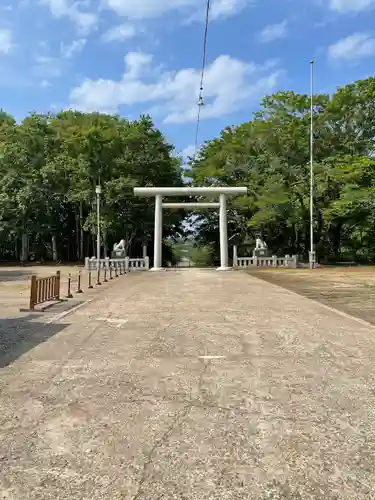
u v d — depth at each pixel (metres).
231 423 4.84
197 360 7.57
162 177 50.09
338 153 45.91
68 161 45.34
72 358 7.81
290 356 7.80
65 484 3.65
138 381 6.41
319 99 46.88
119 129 47.16
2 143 50.03
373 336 9.53
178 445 4.32
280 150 46.34
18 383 6.40
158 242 39.38
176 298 16.97
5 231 51.72
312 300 16.11
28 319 12.08
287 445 4.30
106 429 4.73
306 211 45.56
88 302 15.91
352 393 5.80
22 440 4.50
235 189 38.81
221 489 3.55
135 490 3.55
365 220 45.22
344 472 3.80
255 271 36.06
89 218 45.28
